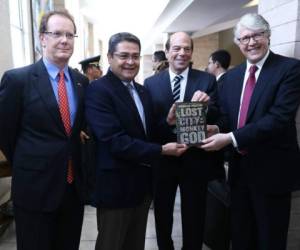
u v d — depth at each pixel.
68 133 1.52
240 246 1.81
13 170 1.50
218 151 1.92
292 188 1.64
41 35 1.49
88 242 2.56
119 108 1.53
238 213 1.79
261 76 1.61
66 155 1.49
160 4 7.77
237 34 1.63
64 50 1.46
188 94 1.88
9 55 3.04
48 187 1.47
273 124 1.52
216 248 2.26
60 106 1.49
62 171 1.49
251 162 1.67
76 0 7.87
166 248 2.08
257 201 1.68
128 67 1.55
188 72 1.95
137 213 1.71
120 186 1.56
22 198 1.48
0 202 2.95
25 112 1.46
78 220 1.66
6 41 2.96
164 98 1.91
